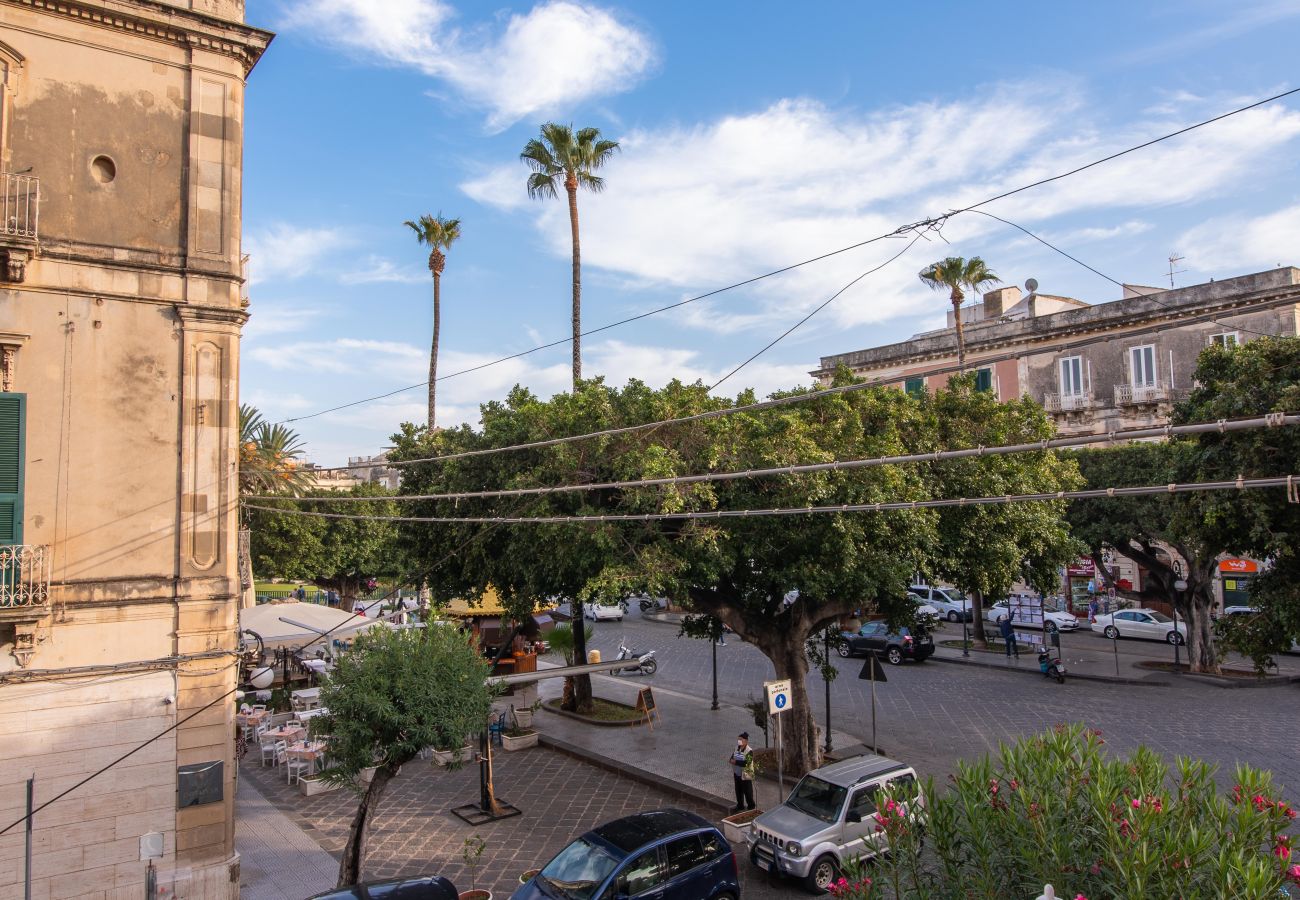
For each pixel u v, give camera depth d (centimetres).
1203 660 2758
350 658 1337
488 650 2922
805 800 1419
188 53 1387
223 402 1384
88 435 1283
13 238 1195
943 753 1939
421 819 1677
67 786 1231
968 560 1719
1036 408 1783
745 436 1539
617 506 1584
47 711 1224
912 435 1667
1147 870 636
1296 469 1125
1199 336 3147
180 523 1336
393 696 1277
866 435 1587
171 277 1355
